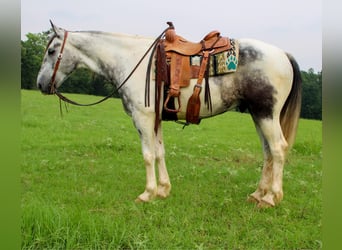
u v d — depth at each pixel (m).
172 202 4.44
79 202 4.39
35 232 3.22
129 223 3.73
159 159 4.70
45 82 4.60
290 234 3.56
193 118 4.31
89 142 8.69
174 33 4.29
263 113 4.13
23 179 5.38
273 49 4.18
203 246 3.33
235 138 11.85
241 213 4.10
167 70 4.18
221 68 4.05
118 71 4.47
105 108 20.30
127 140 9.50
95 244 3.10
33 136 9.22
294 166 7.05
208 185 5.34
